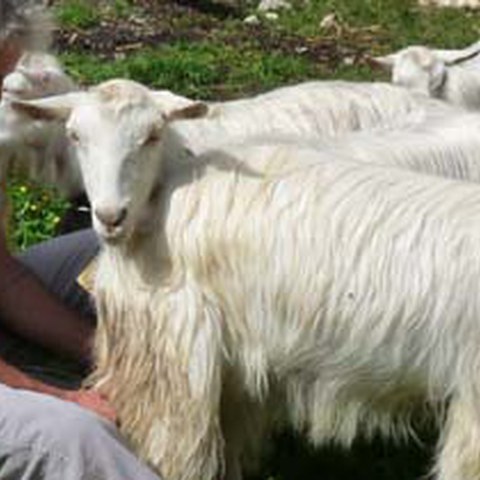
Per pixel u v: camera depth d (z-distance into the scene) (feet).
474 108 41.29
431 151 27.71
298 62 56.65
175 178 22.70
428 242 21.47
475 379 21.45
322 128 30.32
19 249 32.32
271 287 21.98
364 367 22.04
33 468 20.18
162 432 22.65
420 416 22.90
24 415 20.27
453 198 21.90
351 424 22.86
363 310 21.62
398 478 26.48
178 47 59.52
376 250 21.57
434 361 21.67
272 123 30.07
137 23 64.28
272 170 22.43
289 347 22.24
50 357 24.50
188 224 22.27
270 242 21.89
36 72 29.01
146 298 22.43
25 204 33.73
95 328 24.31
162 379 22.50
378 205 21.81
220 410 23.43
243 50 60.18
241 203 22.13
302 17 68.80
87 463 20.17
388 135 28.25
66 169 30.27
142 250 22.56
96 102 22.17
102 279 22.93
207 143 23.99
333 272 21.66
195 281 22.29
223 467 23.07
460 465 21.90
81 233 25.85
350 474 26.58
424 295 21.38
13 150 29.96
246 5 71.00
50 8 24.04
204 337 22.20
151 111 22.17
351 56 61.05
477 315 21.26
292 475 26.45
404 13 70.49
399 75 41.22
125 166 21.86
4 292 23.89
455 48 64.13
